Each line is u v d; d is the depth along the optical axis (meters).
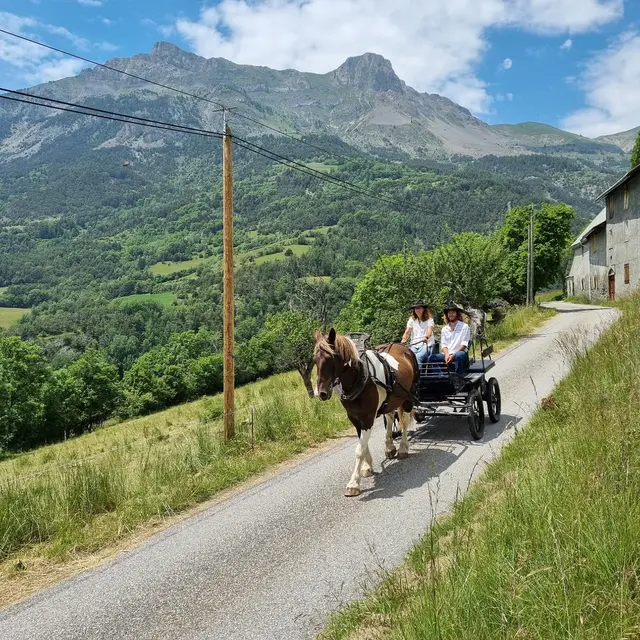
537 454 6.52
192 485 8.31
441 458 8.37
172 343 62.78
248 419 12.86
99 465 9.30
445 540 5.32
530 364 15.88
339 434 10.86
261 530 6.46
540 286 50.25
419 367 9.23
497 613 3.50
